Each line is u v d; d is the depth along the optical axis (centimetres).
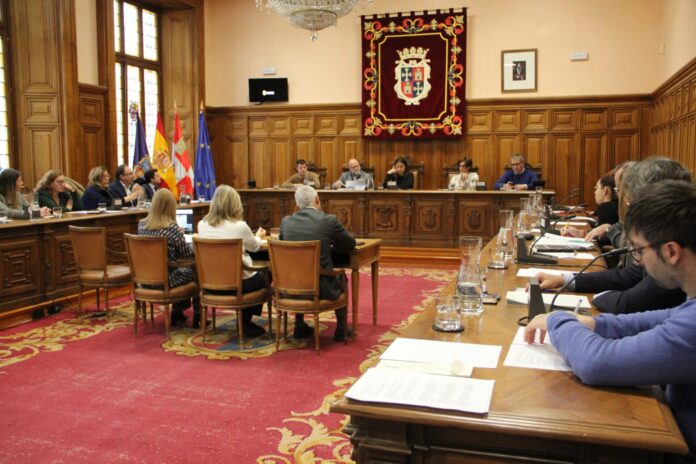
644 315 173
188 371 416
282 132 1184
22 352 461
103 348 471
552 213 669
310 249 439
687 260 143
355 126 1149
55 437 313
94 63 938
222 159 1219
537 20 1052
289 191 946
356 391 156
